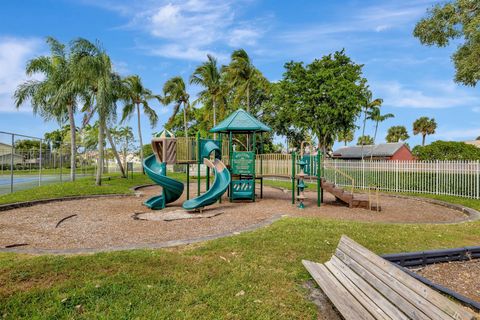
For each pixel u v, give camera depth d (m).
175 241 6.18
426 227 7.78
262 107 38.78
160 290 3.90
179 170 36.81
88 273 4.37
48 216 9.56
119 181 21.73
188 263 4.84
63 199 13.11
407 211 11.42
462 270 4.94
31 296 3.68
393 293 2.71
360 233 6.91
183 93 35.81
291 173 13.73
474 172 14.16
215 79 32.16
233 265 4.80
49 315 3.30
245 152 13.32
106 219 9.20
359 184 20.19
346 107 30.08
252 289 4.01
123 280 4.14
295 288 4.08
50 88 19.95
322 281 3.64
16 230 7.65
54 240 6.73
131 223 8.59
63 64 20.34
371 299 2.96
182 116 48.12
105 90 18.36
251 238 6.31
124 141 41.81
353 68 31.67
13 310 3.39
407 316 2.45
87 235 7.19
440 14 17.34
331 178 22.33
